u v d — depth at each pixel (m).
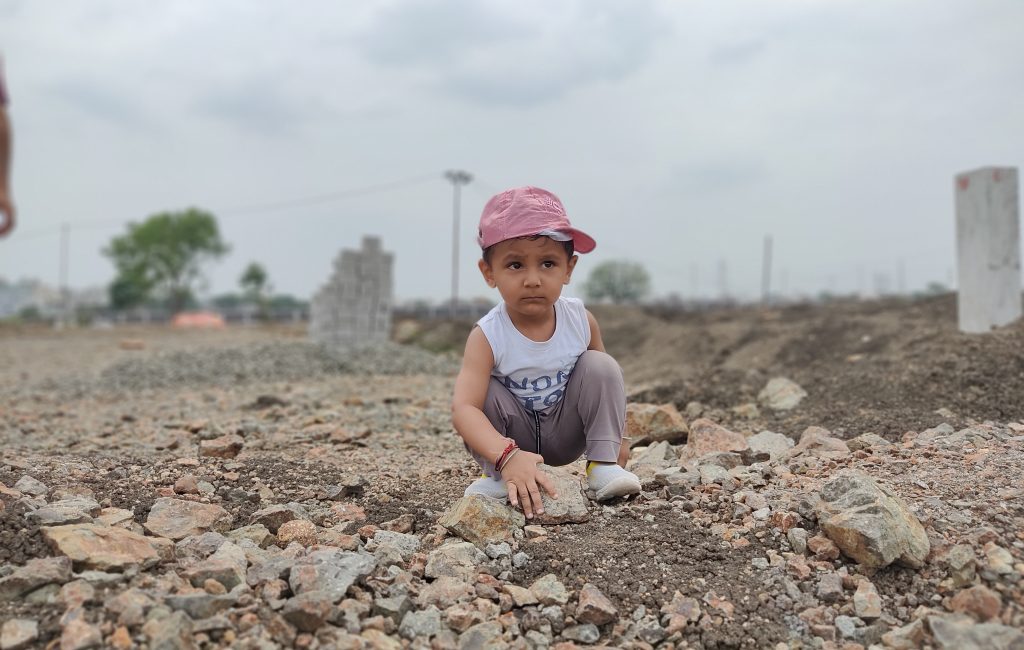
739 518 2.53
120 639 1.69
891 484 2.64
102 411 6.22
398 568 2.20
